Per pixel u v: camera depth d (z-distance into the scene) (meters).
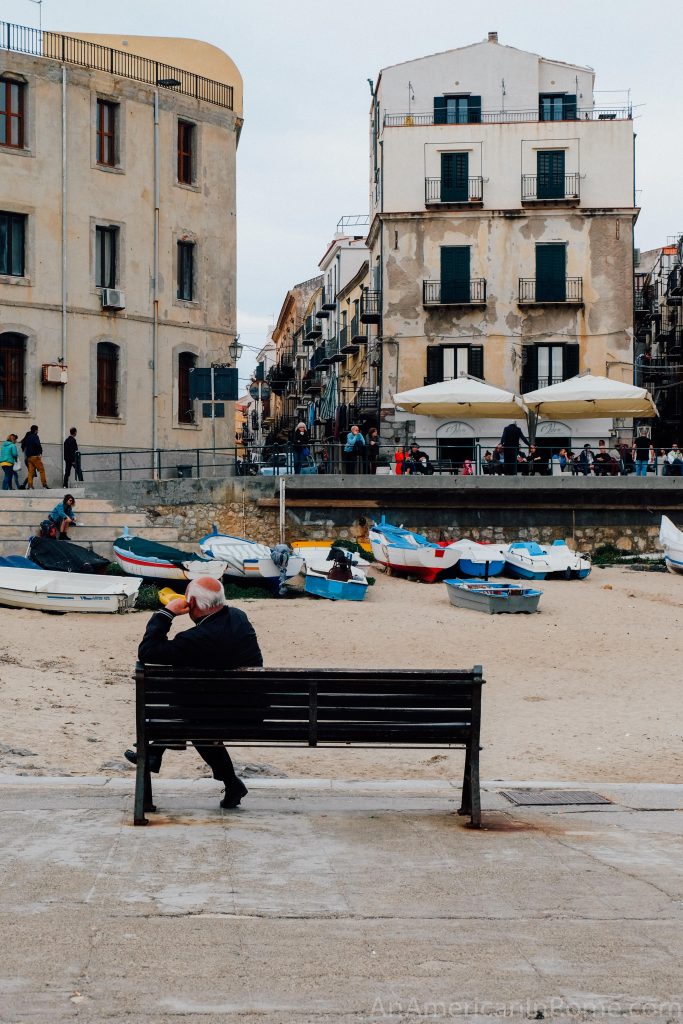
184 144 41.91
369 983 4.66
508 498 33.41
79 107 38.59
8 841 6.90
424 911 5.63
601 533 33.72
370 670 7.68
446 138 47.50
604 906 5.75
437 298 47.16
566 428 45.94
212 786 9.12
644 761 11.90
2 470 35.69
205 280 42.12
